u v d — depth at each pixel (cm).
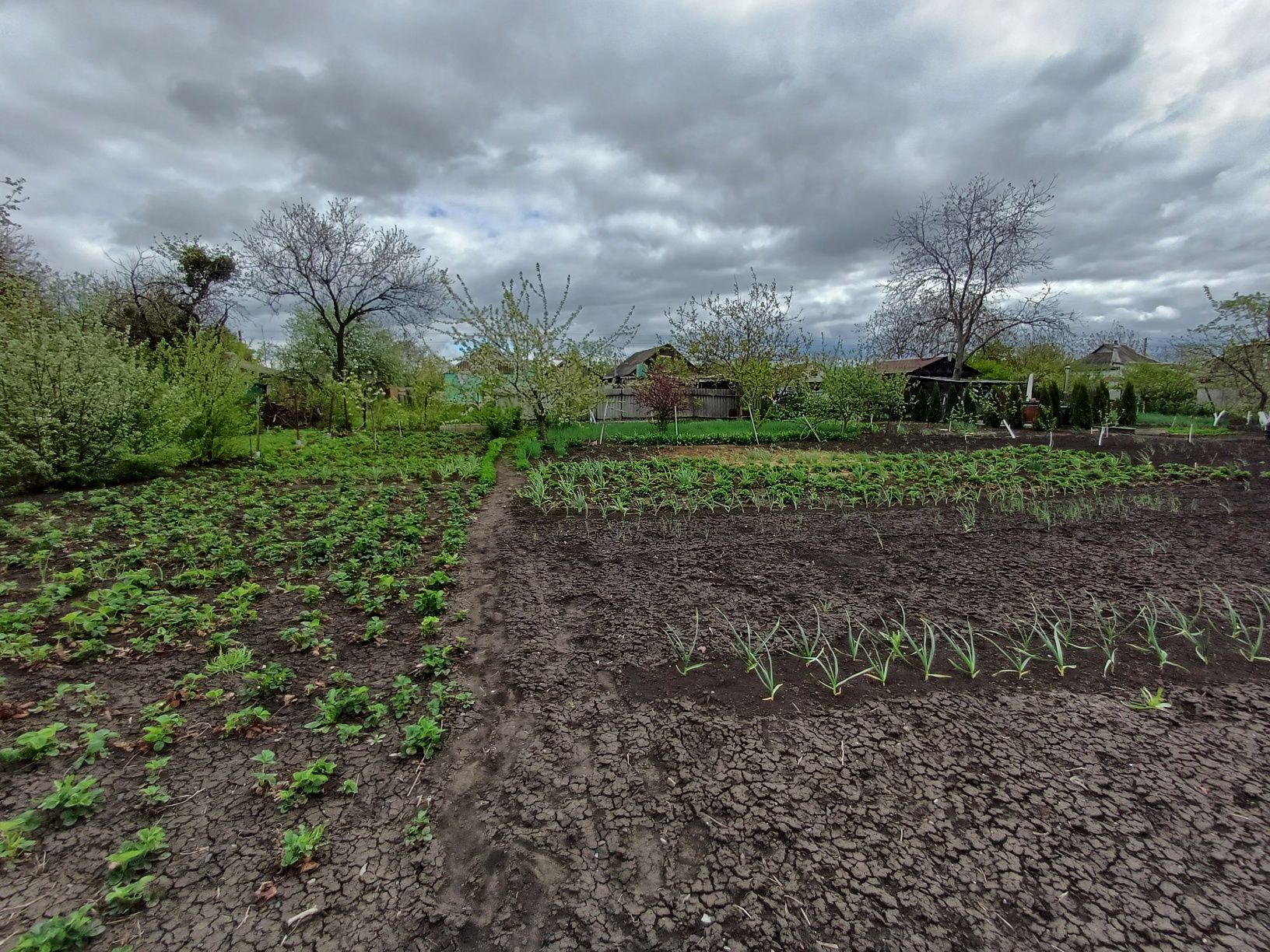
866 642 360
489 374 1516
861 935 172
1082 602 419
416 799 235
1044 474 991
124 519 673
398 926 179
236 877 196
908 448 1557
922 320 3183
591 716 288
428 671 336
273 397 2109
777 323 1717
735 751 257
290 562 542
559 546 598
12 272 1327
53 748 257
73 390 881
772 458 1330
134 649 360
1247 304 1681
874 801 225
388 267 2288
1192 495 835
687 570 510
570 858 204
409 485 977
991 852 200
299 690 317
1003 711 283
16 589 451
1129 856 196
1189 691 297
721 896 187
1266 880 185
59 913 181
